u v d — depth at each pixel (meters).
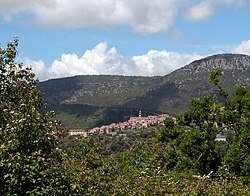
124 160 31.97
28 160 9.69
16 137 12.55
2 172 9.45
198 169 32.59
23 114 13.78
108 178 16.73
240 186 18.89
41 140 13.28
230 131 33.81
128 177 19.34
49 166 10.30
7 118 14.09
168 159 34.38
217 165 32.97
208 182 18.88
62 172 10.24
